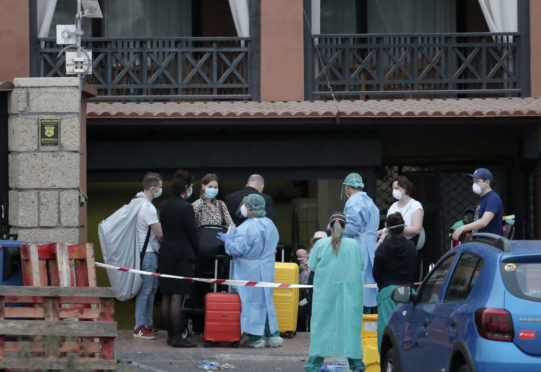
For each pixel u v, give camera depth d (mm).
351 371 32156
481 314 22000
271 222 38594
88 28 56219
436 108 48094
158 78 52000
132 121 47281
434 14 57094
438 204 55188
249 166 50125
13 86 40500
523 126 51312
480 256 23781
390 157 54719
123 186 52375
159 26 56781
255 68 51344
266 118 47438
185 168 49969
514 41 52094
